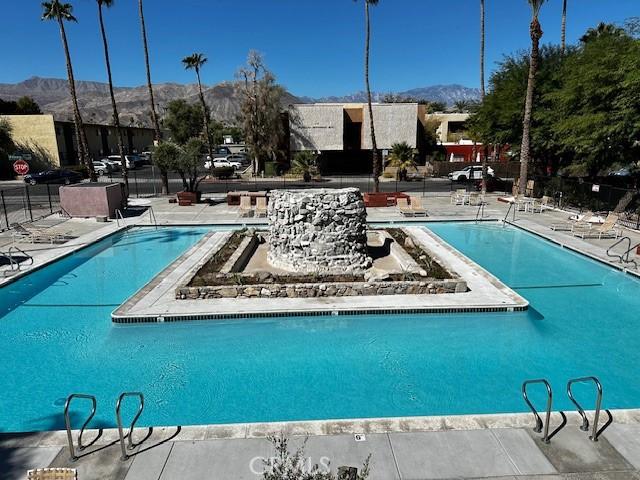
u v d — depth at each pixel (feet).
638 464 17.03
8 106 196.54
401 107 146.41
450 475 16.48
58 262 47.75
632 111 58.75
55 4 91.81
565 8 105.91
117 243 57.52
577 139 66.69
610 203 70.23
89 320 34.22
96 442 18.40
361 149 153.38
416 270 39.70
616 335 31.71
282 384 25.79
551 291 40.01
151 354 29.25
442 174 150.92
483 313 33.96
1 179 136.05
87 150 97.76
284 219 41.98
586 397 24.38
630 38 69.31
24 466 17.10
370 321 33.35
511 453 17.60
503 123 92.94
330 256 41.34
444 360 28.32
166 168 83.51
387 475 16.47
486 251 54.13
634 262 45.24
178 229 65.05
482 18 94.89
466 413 23.09
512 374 26.68
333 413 23.18
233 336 31.94
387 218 70.03
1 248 51.83
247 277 37.60
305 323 33.01
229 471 16.70
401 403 23.97
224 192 105.70
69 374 26.86
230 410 23.41
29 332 32.27
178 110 211.20
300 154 134.21
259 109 139.95
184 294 35.24
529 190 86.12
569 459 17.29
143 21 89.40
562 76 83.76
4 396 24.72
